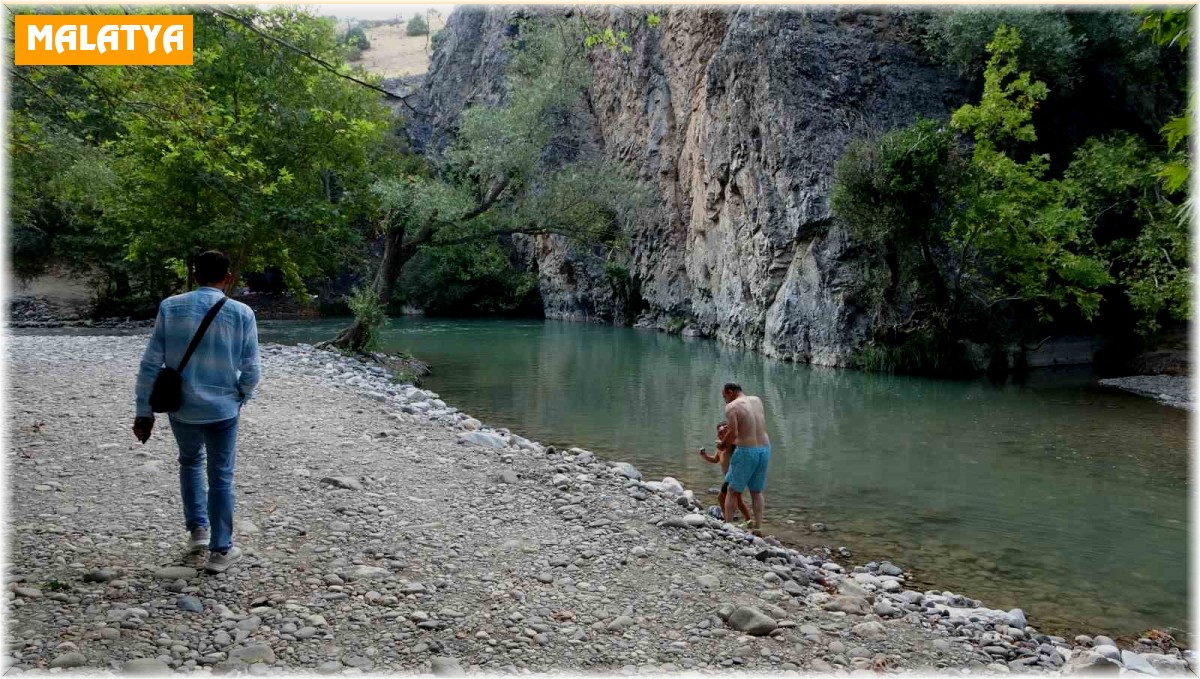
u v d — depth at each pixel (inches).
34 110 462.6
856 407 644.7
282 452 310.0
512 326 1557.6
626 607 189.3
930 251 903.1
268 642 154.9
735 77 1106.7
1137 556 291.6
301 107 753.0
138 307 1438.2
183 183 759.7
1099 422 579.2
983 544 303.9
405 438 359.9
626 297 1620.3
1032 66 936.9
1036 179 886.4
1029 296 871.1
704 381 780.6
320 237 847.1
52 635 148.6
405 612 175.2
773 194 1043.9
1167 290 823.7
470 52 2017.7
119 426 334.0
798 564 248.7
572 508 264.8
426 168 1026.7
